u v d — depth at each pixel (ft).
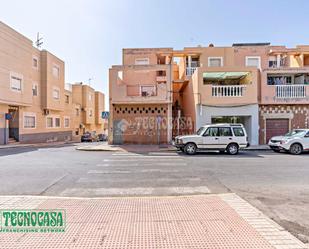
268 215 14.96
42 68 95.04
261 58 73.15
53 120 106.01
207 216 14.56
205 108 59.82
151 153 48.39
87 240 11.60
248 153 47.93
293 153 46.29
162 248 10.83
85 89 147.43
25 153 49.85
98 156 43.98
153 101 61.57
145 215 14.76
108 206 16.46
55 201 17.48
